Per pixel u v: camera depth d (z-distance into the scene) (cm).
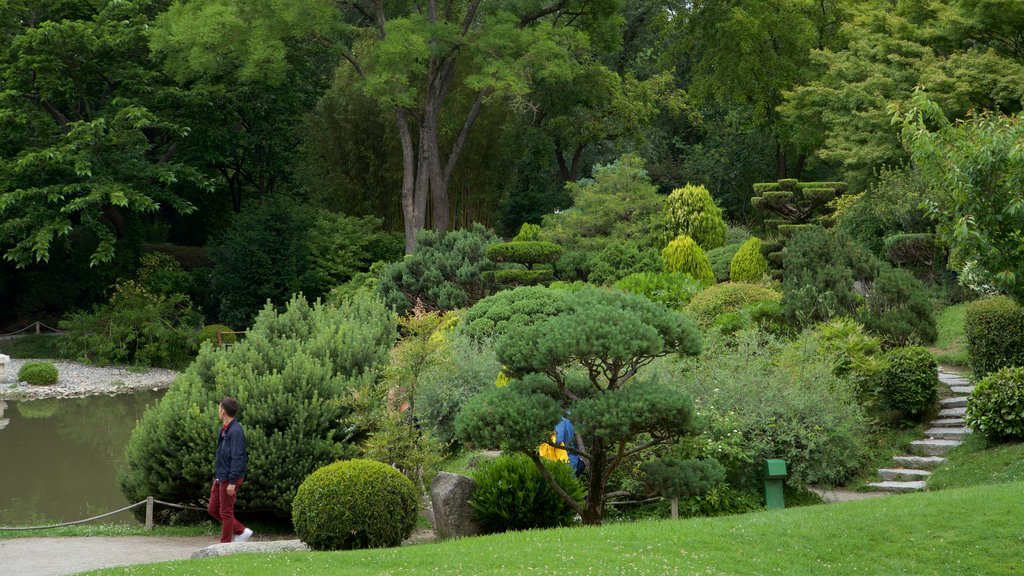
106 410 2309
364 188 3606
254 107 3616
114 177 3162
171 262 3497
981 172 871
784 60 3800
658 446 1128
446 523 1005
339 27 3092
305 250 3303
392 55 2833
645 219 2792
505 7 3253
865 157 2573
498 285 2444
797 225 2238
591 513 992
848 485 1298
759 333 1566
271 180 4094
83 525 1262
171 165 3262
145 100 3297
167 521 1320
